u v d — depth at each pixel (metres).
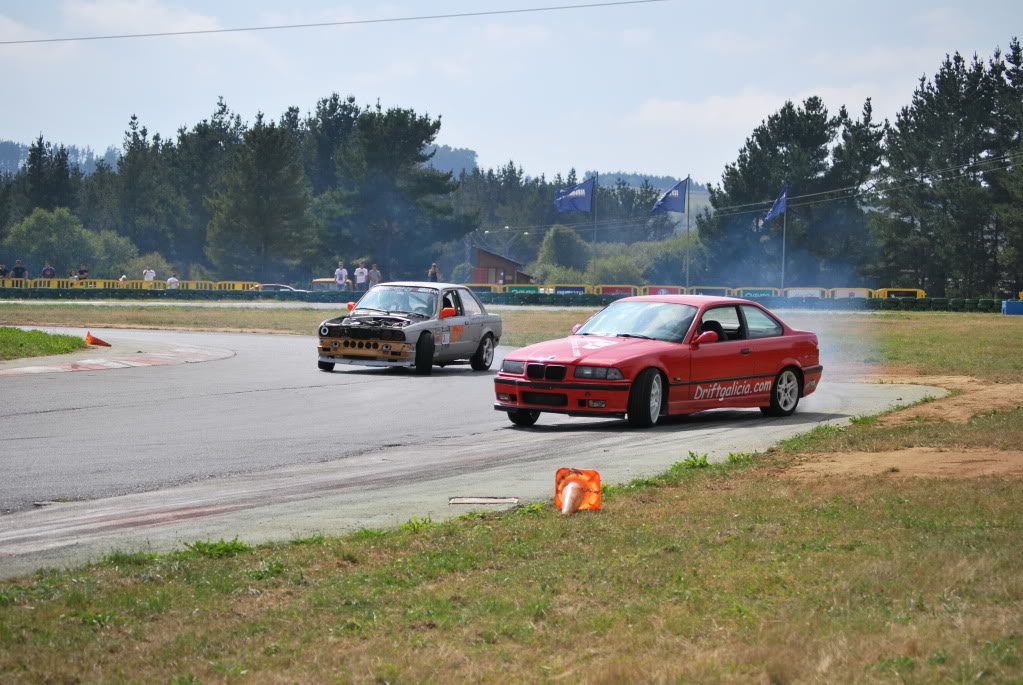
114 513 13.19
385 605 8.51
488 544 10.55
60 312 73.81
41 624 8.02
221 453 18.16
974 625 7.20
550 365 21.58
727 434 20.52
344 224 154.25
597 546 10.33
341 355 34.72
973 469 14.47
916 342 48.09
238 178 155.12
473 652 7.24
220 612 8.38
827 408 25.41
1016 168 128.75
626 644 7.23
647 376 21.53
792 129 147.00
